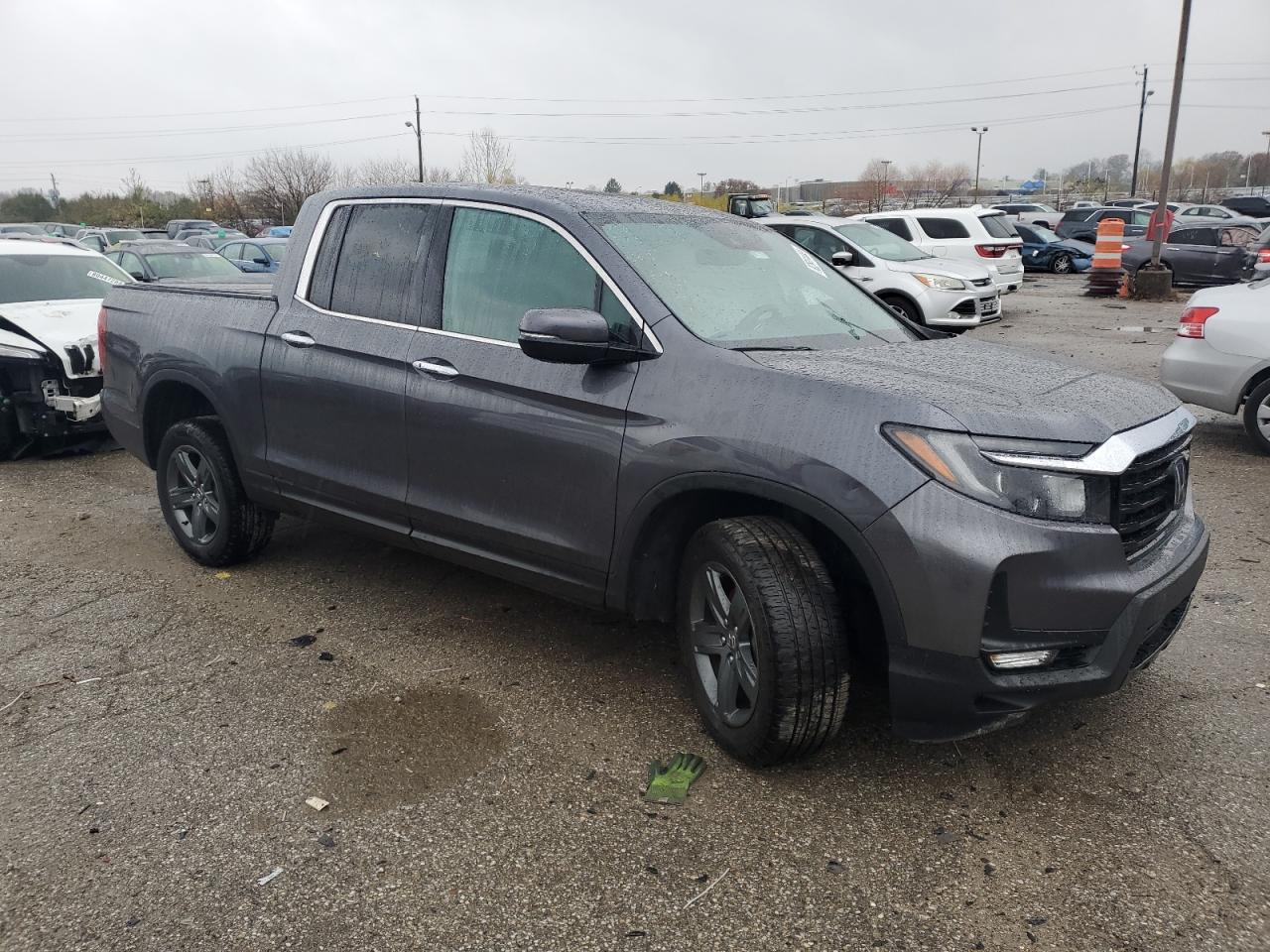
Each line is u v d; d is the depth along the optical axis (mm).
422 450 3963
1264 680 3830
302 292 4523
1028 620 2754
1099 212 31719
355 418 4184
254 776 3227
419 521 4059
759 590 2998
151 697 3775
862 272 13094
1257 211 36500
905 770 3248
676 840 2895
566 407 3502
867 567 2846
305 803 3078
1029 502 2746
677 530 3445
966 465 2752
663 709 3668
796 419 2986
